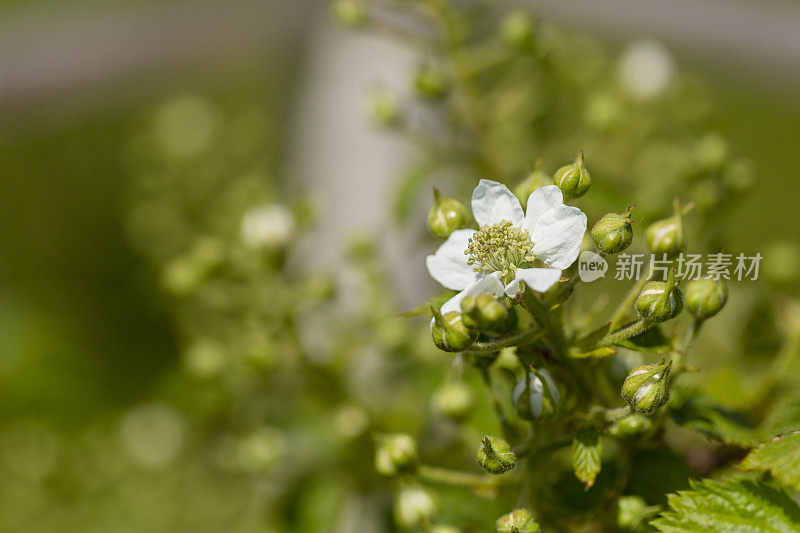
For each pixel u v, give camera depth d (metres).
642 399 0.41
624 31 0.69
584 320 0.43
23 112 0.77
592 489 0.44
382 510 0.53
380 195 0.60
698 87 0.63
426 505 0.46
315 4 0.68
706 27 0.67
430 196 0.54
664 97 0.62
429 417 0.51
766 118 1.05
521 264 0.42
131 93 0.81
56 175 1.30
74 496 1.01
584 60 0.64
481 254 0.41
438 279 0.42
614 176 0.55
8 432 1.05
